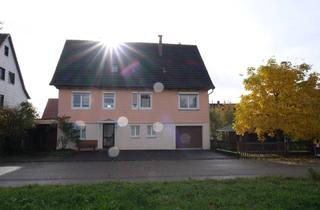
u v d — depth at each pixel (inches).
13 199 338.3
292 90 900.0
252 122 920.9
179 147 1180.5
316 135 892.0
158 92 1190.3
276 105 898.7
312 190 369.7
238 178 480.1
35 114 1024.2
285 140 999.0
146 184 423.2
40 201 331.9
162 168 684.7
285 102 906.7
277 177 477.4
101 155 975.6
